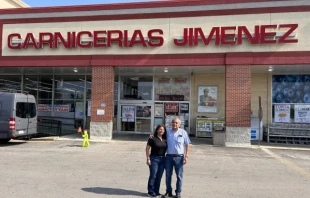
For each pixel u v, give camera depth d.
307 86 17.34
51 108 20.41
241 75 14.47
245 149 13.48
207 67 16.02
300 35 14.13
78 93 20.17
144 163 9.80
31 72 19.81
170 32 15.37
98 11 16.09
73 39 16.19
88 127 19.84
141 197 6.11
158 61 15.41
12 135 13.51
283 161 10.67
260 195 6.38
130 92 19.44
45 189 6.52
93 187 6.77
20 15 16.94
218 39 14.73
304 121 17.20
